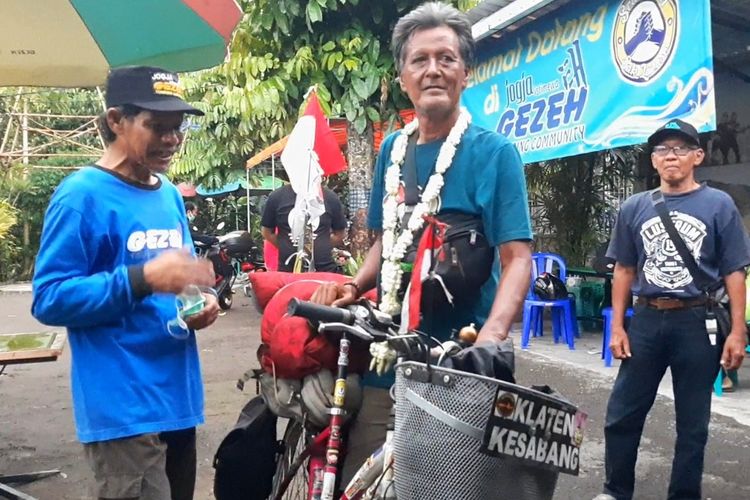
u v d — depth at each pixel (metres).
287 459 2.72
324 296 2.46
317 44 7.25
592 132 5.96
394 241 2.35
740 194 8.02
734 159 8.08
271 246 7.19
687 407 3.51
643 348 3.57
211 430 5.09
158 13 3.81
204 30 3.89
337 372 2.36
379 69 7.04
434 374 1.61
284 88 7.28
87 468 4.41
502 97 7.45
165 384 2.41
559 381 6.13
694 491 3.52
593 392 5.79
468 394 1.57
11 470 4.38
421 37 2.25
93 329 2.32
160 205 2.50
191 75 11.94
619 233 3.71
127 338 2.34
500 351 1.75
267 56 7.32
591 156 8.80
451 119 2.32
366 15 7.09
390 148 2.56
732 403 5.46
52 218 2.28
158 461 2.40
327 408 2.34
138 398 2.33
